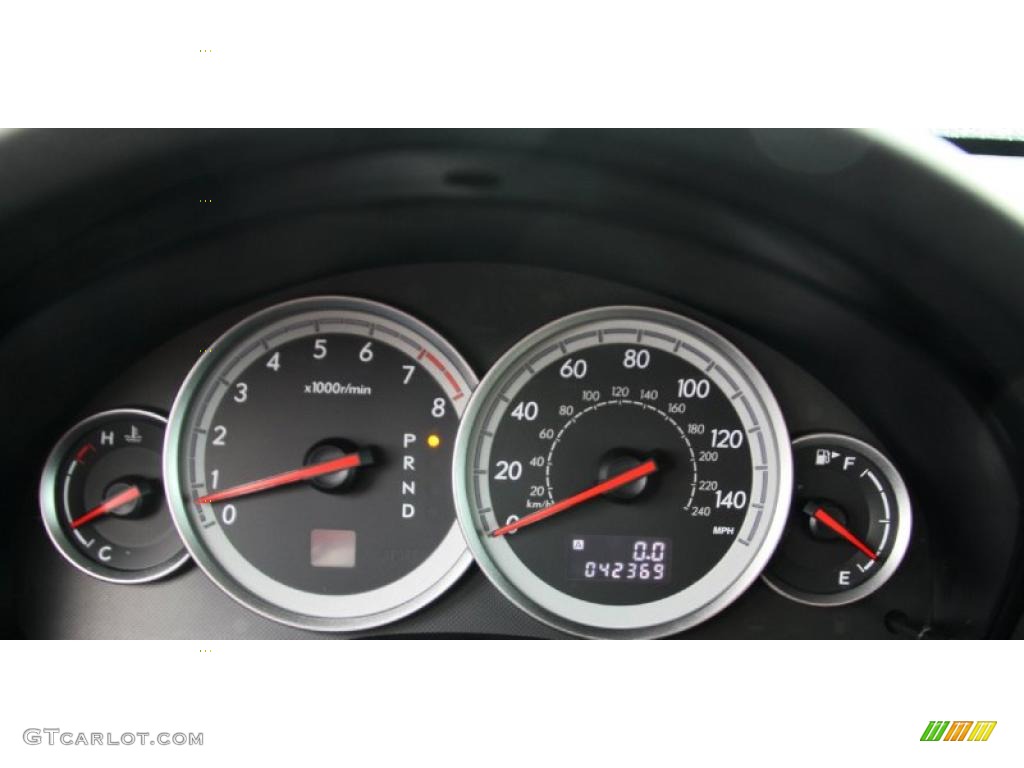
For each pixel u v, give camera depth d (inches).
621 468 12.0
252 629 12.6
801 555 12.4
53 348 11.5
